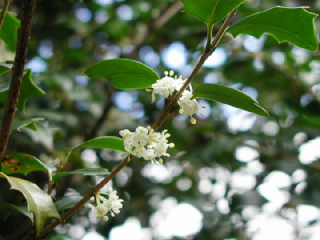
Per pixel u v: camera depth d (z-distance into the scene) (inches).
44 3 187.0
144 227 189.0
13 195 69.7
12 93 55.2
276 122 197.2
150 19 201.9
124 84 67.7
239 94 57.7
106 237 164.1
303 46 66.3
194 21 203.2
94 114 170.7
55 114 149.8
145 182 182.5
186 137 195.8
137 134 57.5
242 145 183.2
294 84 189.5
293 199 160.7
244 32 65.6
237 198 160.7
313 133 175.6
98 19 207.9
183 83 61.0
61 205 67.5
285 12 61.2
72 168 134.6
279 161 173.9
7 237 109.0
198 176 205.3
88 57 192.2
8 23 78.1
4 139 56.9
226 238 181.5
